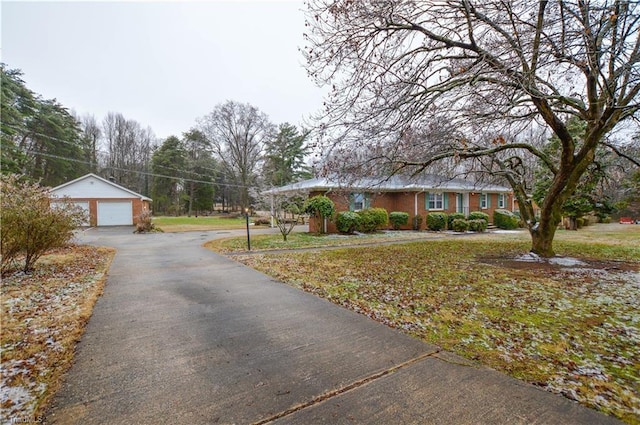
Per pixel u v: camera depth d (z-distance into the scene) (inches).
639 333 134.3
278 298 191.9
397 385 95.8
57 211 274.8
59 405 85.8
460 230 671.8
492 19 210.7
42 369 105.3
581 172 293.4
